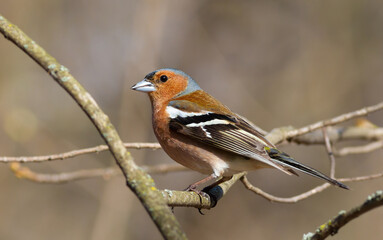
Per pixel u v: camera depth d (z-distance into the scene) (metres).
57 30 14.77
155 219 3.84
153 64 13.07
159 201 3.94
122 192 12.10
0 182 13.55
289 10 15.78
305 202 13.88
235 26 15.97
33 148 13.19
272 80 15.38
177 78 7.22
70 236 13.77
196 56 15.73
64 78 4.28
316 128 7.69
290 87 15.10
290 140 8.62
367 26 14.83
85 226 13.86
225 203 13.93
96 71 14.91
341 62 14.75
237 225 13.78
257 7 15.95
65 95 14.66
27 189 13.92
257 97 15.35
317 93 14.72
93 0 15.10
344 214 4.29
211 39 15.84
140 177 4.04
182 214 13.80
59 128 14.44
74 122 14.59
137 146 6.75
